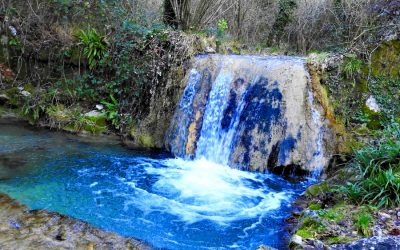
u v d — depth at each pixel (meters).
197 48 8.27
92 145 7.32
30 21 8.80
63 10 8.94
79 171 5.98
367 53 6.86
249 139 6.48
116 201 5.04
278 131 6.31
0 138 7.09
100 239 4.05
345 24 9.54
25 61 8.76
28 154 6.48
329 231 4.00
